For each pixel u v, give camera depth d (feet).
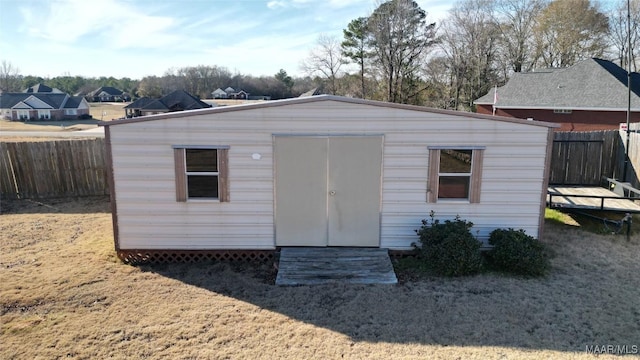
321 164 27.73
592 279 25.21
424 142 27.25
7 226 36.27
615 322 20.48
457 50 130.82
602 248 29.91
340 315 21.30
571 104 76.23
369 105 26.94
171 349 18.42
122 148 27.27
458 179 27.73
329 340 19.10
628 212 31.63
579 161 44.39
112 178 27.66
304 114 27.17
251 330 19.95
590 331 19.71
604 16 126.21
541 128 26.84
